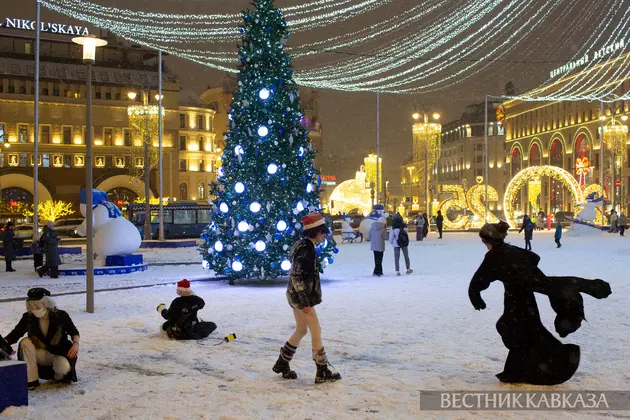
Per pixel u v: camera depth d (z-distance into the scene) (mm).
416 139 55562
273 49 16812
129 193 78250
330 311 11852
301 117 17078
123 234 21438
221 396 6434
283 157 16359
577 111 102312
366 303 12867
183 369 7645
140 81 78688
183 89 88625
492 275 6555
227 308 12492
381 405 6047
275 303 13188
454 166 143250
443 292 14445
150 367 7770
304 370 7480
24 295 15258
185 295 9547
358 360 7930
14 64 72438
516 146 124312
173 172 80625
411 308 12102
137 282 17625
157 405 6148
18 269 24328
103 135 76500
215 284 16969
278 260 16266
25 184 72062
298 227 16188
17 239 32688
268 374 7340
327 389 6617
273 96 16609
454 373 7215
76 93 75500
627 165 89250
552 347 6539
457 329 9859
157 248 36062
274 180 16203
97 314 12078
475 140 133000
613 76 88562
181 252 31953
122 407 6109
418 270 20062
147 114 42219
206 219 50094
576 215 45438
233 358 8195
